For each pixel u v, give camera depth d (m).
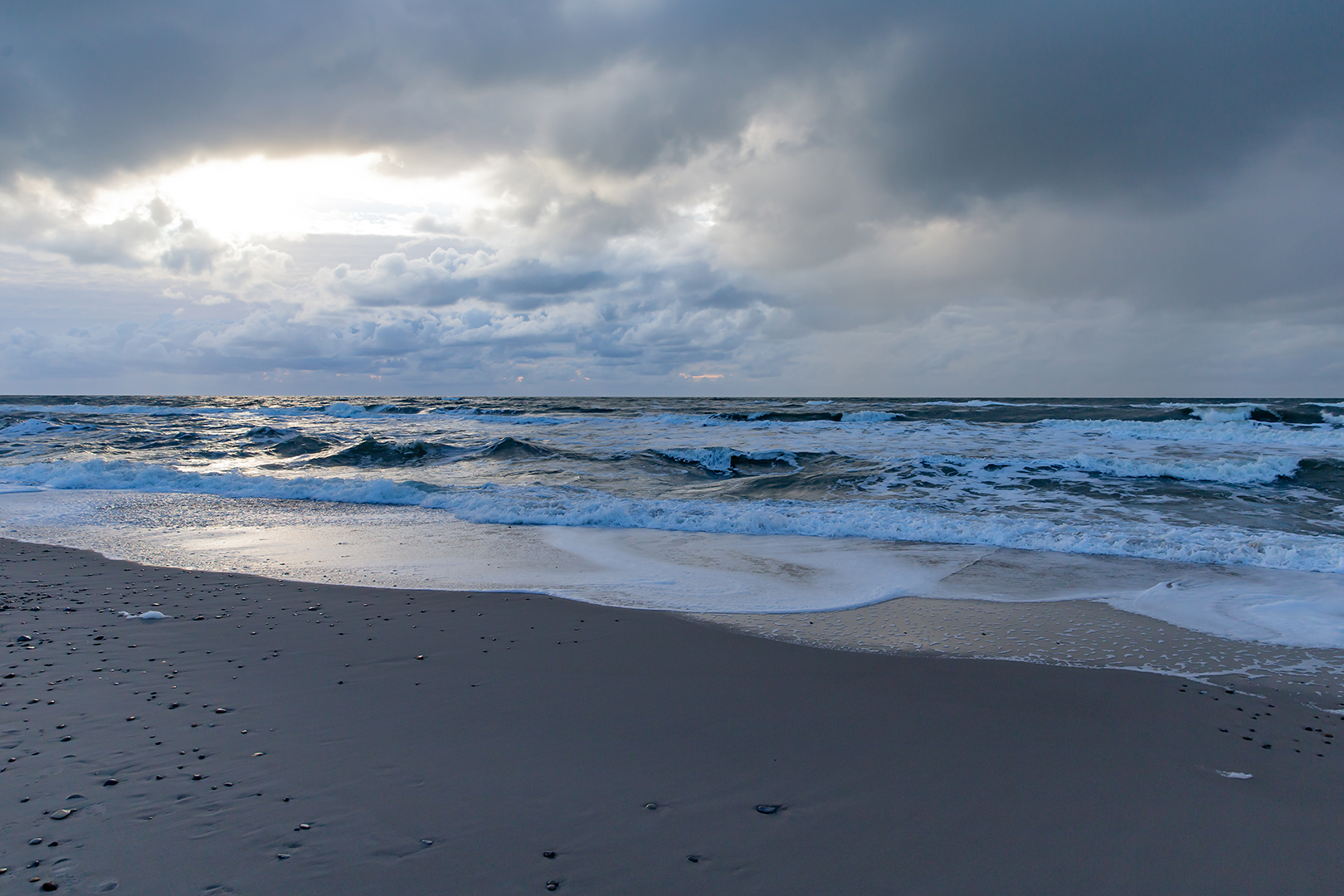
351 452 18.75
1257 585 6.88
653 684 4.39
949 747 3.57
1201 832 2.86
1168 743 3.64
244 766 3.28
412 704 4.07
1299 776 3.32
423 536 9.34
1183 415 25.55
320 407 47.78
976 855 2.67
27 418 33.72
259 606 6.14
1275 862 2.66
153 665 4.65
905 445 19.14
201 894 2.37
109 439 22.69
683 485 14.39
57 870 2.47
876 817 2.92
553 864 2.57
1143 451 16.39
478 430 27.23
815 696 4.22
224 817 2.84
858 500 11.69
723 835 2.78
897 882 2.50
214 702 4.05
